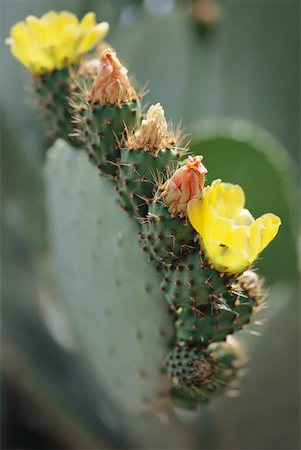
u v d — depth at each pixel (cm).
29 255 118
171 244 71
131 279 81
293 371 110
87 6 129
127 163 75
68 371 115
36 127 127
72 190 88
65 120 86
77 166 87
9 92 126
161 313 81
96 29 86
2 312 115
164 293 76
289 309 108
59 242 93
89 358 95
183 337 76
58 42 85
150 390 85
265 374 111
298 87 158
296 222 116
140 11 145
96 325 90
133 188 75
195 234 71
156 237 71
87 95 78
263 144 137
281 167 120
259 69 157
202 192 70
